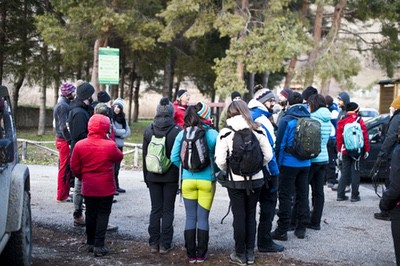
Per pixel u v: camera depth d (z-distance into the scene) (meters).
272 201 6.26
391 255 6.38
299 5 24.30
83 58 21.42
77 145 5.90
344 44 21.11
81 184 6.54
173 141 6.01
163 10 21.17
